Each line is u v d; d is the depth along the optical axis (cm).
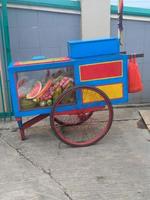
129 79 261
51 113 253
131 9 314
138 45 325
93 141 259
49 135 280
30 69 250
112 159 239
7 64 300
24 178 221
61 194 203
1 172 229
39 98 259
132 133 277
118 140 266
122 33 299
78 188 208
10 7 301
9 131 291
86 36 310
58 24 312
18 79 256
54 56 321
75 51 251
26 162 240
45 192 205
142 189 205
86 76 254
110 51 254
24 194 204
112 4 315
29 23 308
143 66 332
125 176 218
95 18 307
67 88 258
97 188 207
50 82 260
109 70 255
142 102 337
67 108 257
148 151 249
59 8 307
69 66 252
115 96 262
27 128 287
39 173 226
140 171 223
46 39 315
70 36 316
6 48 295
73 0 309
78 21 313
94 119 305
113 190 205
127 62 257
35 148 260
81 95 255
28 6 303
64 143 262
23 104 259
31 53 317
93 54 252
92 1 303
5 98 308
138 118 305
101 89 258
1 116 311
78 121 293
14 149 260
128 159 238
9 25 306
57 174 224
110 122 260
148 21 319
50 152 253
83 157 244
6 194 205
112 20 317
